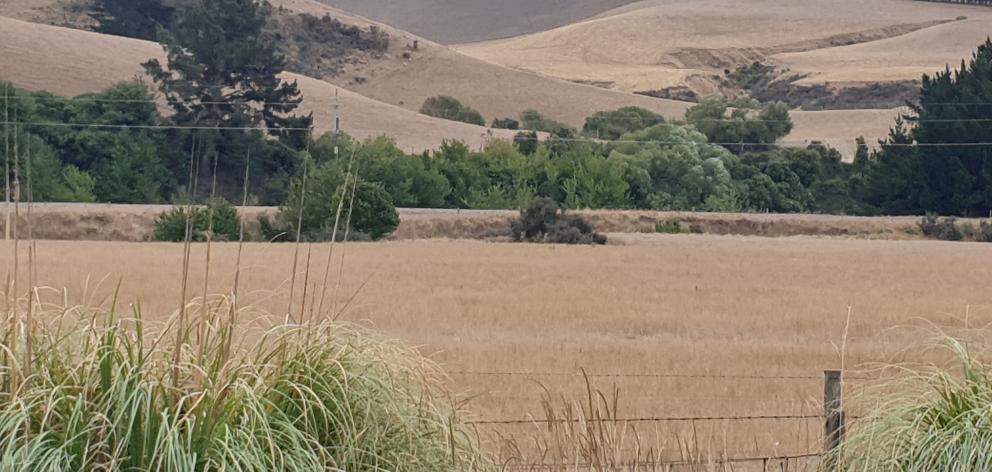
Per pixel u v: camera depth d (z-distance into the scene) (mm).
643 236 69938
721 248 63188
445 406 7406
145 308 24844
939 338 9109
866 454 8430
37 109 72875
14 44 124438
